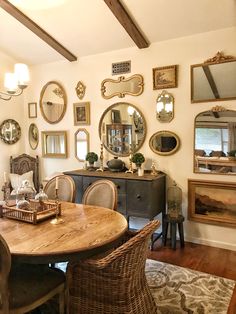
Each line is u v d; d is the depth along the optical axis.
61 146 4.38
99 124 3.98
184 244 3.33
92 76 3.99
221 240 3.24
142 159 3.41
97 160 3.90
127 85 3.71
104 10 2.97
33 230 1.82
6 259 1.38
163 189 3.44
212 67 3.14
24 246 1.56
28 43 3.85
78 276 1.64
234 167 3.10
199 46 3.21
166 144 3.49
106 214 2.20
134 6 2.82
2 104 4.41
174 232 3.16
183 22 3.03
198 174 3.32
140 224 3.74
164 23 3.07
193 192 3.36
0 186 4.40
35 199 2.23
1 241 1.34
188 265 2.77
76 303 1.68
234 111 3.06
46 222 1.99
